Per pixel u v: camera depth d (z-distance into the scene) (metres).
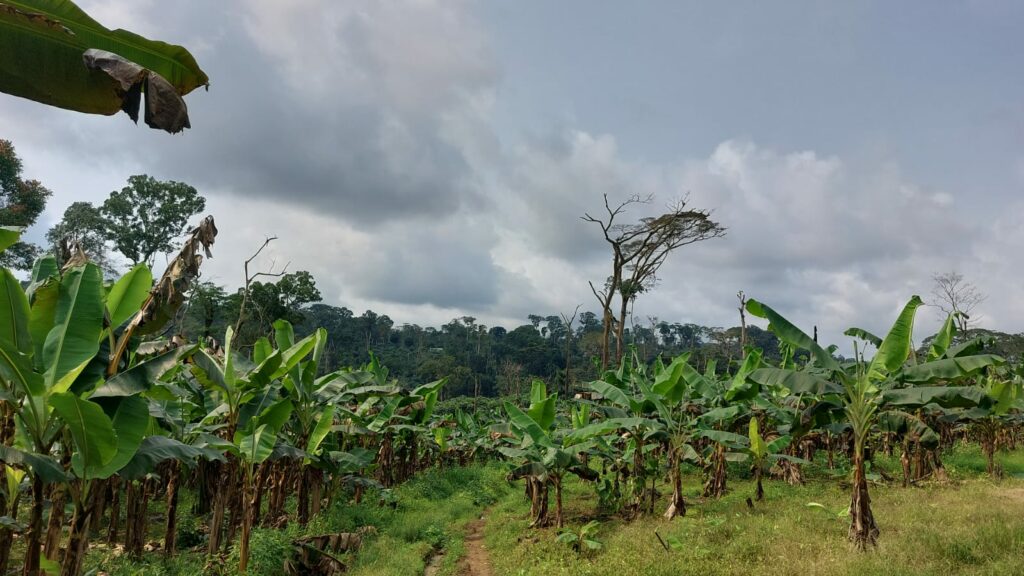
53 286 5.96
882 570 7.14
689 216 36.09
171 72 4.63
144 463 6.30
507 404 12.73
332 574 9.43
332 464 12.20
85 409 5.06
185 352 6.53
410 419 18.25
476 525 14.98
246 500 8.39
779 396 16.47
